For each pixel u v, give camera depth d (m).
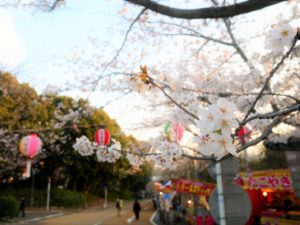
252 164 29.98
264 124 4.85
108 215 28.25
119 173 37.72
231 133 1.88
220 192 6.39
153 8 3.41
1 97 21.20
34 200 33.78
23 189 34.91
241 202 6.35
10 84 20.16
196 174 23.98
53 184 37.50
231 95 6.15
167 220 19.88
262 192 13.17
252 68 7.26
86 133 23.70
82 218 24.83
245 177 11.43
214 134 1.85
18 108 22.53
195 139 1.96
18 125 23.72
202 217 13.30
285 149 7.74
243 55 7.54
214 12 3.10
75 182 39.75
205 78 8.10
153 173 53.75
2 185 35.69
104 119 26.22
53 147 30.03
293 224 9.73
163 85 6.34
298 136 7.21
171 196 21.56
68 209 34.59
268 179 10.64
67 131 26.00
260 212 12.88
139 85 2.71
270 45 2.40
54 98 28.22
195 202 16.12
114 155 4.22
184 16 3.26
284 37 2.36
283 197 13.05
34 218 23.64
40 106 25.61
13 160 25.83
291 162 8.73
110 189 52.47
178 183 12.88
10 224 19.41
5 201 20.36
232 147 1.86
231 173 6.50
